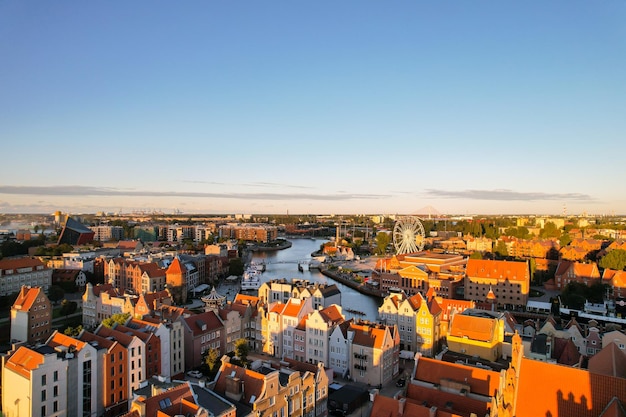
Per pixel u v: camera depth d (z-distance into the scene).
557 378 60.72
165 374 118.12
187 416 70.38
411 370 129.12
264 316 146.25
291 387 87.88
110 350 102.69
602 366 69.50
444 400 79.00
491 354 114.12
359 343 120.06
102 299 170.25
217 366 124.12
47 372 91.44
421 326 140.50
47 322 156.62
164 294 168.12
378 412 77.19
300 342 134.38
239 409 78.94
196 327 132.88
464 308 156.62
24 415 90.75
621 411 54.09
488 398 80.25
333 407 103.25
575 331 135.38
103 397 101.75
